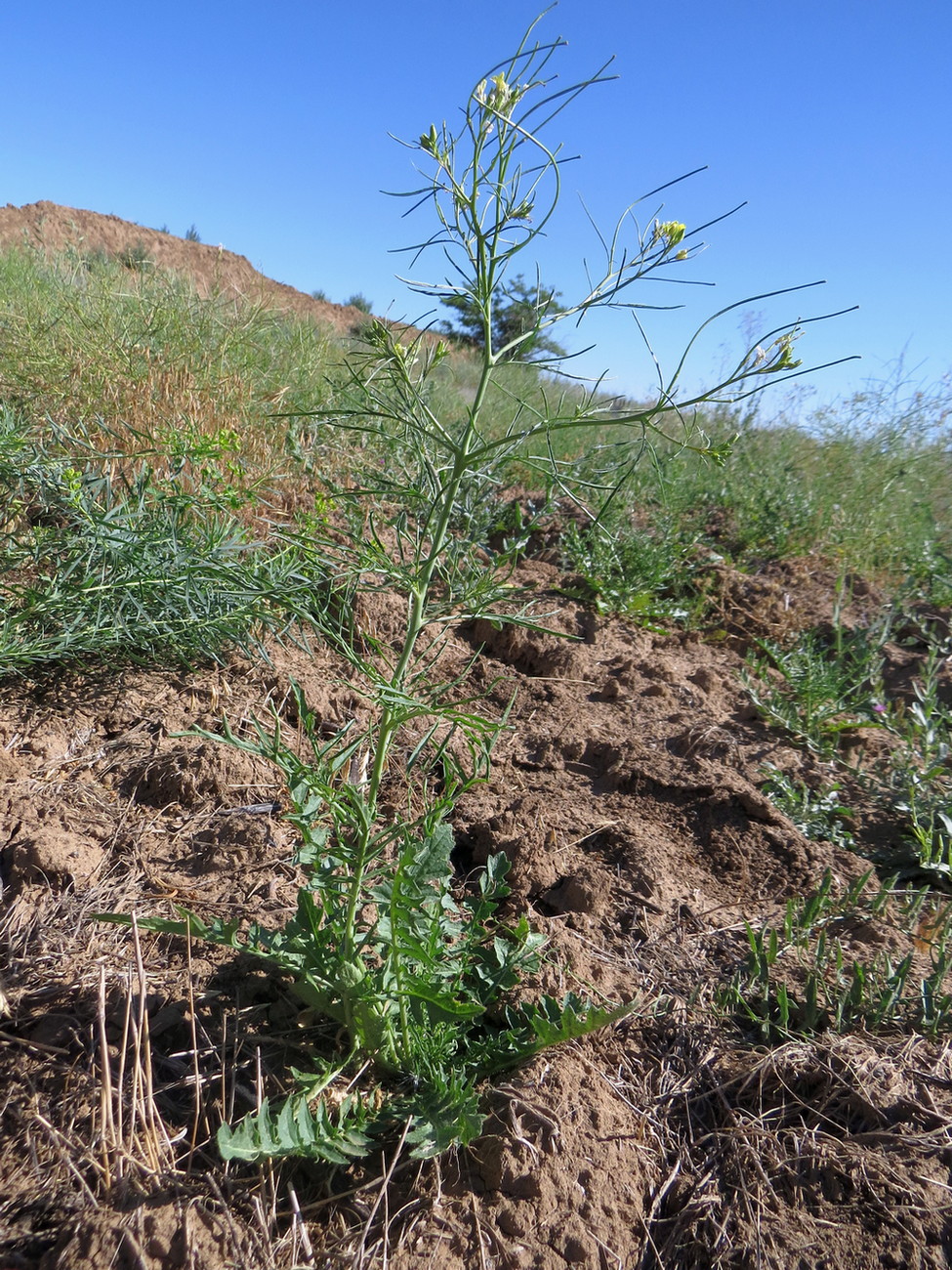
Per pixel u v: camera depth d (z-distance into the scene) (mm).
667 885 2588
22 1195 1554
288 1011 1976
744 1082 1951
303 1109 1618
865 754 3490
